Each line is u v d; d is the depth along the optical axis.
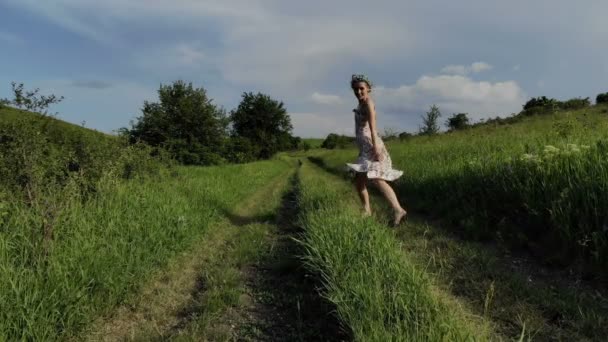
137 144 9.70
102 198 5.61
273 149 66.75
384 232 4.77
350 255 4.11
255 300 4.19
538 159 5.87
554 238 4.83
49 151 6.36
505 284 3.91
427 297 3.15
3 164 5.29
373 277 3.50
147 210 5.85
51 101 6.93
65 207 4.55
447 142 15.66
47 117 7.09
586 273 4.13
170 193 7.46
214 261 5.48
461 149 11.63
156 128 29.03
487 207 6.39
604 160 5.01
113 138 8.91
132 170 8.79
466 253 4.84
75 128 7.64
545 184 5.33
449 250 5.08
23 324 2.92
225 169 17.39
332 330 3.42
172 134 29.92
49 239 3.82
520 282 3.91
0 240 3.51
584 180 4.77
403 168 11.85
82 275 3.52
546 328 3.12
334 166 23.62
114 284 3.85
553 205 4.82
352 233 4.66
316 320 3.66
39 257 3.53
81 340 3.30
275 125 68.19
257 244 6.21
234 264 5.32
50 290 3.23
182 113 29.91
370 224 5.02
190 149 30.30
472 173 7.43
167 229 5.69
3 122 5.81
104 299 3.81
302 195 10.31
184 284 4.63
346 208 6.42
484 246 5.30
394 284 3.37
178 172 11.70
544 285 3.96
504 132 14.49
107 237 4.56
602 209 4.37
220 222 7.94
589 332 3.03
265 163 31.95
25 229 3.97
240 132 66.56
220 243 6.52
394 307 3.07
